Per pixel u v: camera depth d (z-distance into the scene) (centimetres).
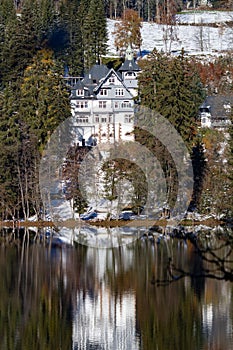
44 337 3291
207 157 6381
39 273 4581
